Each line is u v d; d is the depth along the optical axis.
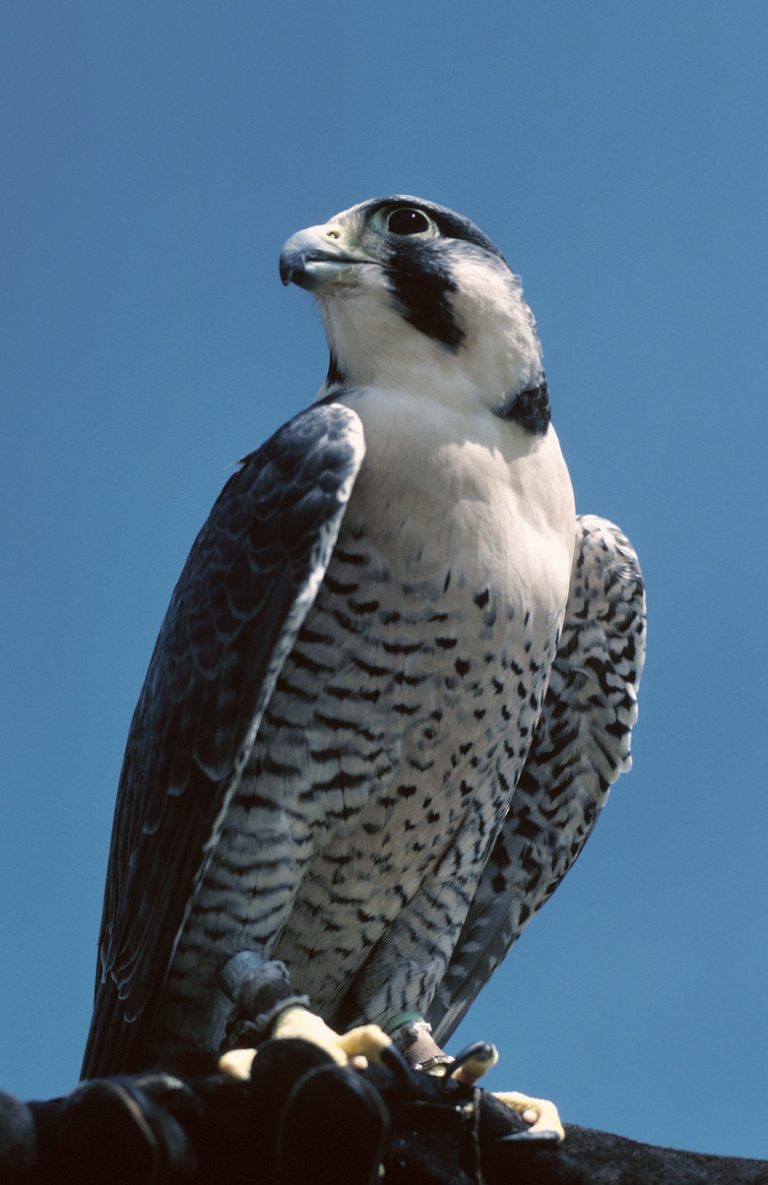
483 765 8.30
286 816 7.82
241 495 8.16
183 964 7.84
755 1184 5.99
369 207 8.81
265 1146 5.25
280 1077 5.23
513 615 8.03
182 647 8.02
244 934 7.79
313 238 8.67
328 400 8.42
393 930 8.57
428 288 8.51
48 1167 4.97
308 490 7.73
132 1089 5.05
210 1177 5.25
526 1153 5.99
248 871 7.78
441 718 7.99
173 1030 7.95
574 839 9.50
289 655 7.84
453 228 8.84
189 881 7.55
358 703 7.85
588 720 9.41
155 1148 4.96
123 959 7.79
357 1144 5.14
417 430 8.05
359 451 7.79
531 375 8.52
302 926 8.27
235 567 7.88
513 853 9.45
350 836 8.05
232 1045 7.77
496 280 8.62
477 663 7.98
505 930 9.39
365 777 7.93
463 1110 5.95
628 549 9.25
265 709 7.84
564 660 9.38
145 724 8.27
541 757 9.47
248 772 7.82
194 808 7.64
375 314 8.53
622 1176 6.03
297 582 7.59
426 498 7.91
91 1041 8.02
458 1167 5.87
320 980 8.49
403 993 8.57
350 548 7.86
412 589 7.85
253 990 7.35
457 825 8.45
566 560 8.48
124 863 8.19
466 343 8.44
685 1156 6.08
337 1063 5.31
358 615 7.84
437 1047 8.50
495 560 7.96
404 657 7.87
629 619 9.28
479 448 8.12
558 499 8.45
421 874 8.44
